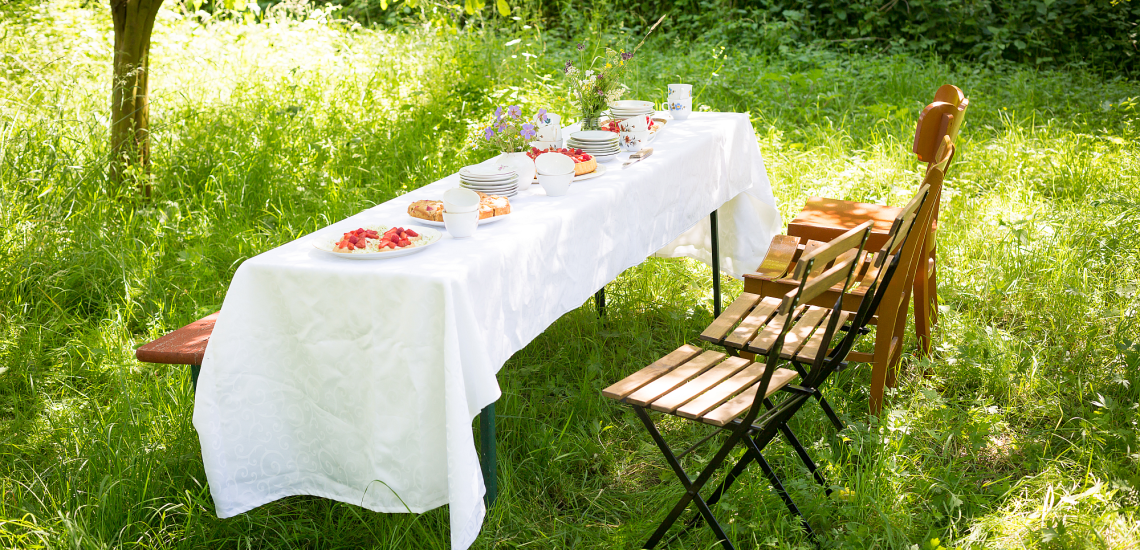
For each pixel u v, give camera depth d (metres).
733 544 2.62
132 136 5.15
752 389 2.59
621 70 3.97
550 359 3.87
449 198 2.69
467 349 2.29
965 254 4.70
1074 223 4.89
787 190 5.67
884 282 2.83
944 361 3.64
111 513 2.64
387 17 11.84
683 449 3.21
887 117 7.01
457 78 7.43
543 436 3.15
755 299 3.19
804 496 2.78
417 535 2.64
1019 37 10.21
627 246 3.30
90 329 3.93
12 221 4.36
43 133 5.07
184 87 6.64
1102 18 10.02
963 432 3.19
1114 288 4.16
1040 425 3.30
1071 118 7.21
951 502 2.70
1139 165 5.87
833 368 2.76
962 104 3.06
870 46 10.79
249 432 2.52
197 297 4.26
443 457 2.40
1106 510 2.68
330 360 2.42
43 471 2.95
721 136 4.10
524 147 3.47
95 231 4.56
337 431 2.50
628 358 3.88
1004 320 4.11
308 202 5.33
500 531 2.73
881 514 2.60
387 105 7.09
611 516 2.87
